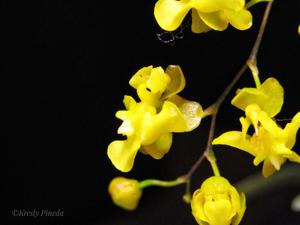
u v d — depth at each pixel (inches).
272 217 10.8
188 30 9.9
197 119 6.4
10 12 9.7
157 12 6.3
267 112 6.6
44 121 10.2
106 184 10.6
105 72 10.1
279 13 10.1
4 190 10.4
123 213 10.8
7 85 10.0
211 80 10.3
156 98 6.4
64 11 9.8
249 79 10.3
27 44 9.9
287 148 6.3
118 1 9.8
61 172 10.4
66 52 9.9
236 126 10.7
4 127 10.2
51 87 10.1
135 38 10.0
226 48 10.1
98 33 9.9
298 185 10.2
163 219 10.9
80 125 10.3
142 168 10.7
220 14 6.3
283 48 10.2
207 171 10.9
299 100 10.3
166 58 10.1
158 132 6.3
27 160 10.3
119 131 6.3
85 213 10.6
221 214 6.5
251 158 10.8
